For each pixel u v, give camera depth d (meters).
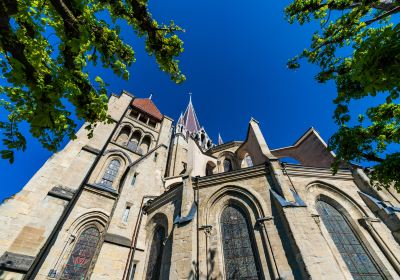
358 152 10.89
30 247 12.60
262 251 11.20
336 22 8.62
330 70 9.28
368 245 12.20
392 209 12.98
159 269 13.48
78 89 5.53
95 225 17.94
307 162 22.95
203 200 14.41
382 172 9.95
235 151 28.73
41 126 5.51
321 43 9.17
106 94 6.83
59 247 15.17
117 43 7.23
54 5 5.32
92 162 21.02
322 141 21.11
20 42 4.87
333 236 12.70
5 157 5.13
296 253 9.93
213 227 13.03
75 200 17.84
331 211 14.17
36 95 5.07
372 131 10.84
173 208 15.48
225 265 11.50
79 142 21.83
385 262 11.48
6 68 4.93
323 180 15.38
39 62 5.10
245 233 12.48
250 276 10.80
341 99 8.55
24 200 15.66
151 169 22.50
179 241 11.95
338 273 8.98
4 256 11.65
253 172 14.73
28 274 12.66
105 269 13.09
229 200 14.23
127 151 26.44
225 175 15.11
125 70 7.41
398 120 10.41
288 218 11.01
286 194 12.47
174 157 38.34
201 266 11.22
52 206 15.07
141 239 15.85
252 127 21.27
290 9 9.81
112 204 19.72
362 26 7.71
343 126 11.52
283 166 15.55
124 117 30.77
